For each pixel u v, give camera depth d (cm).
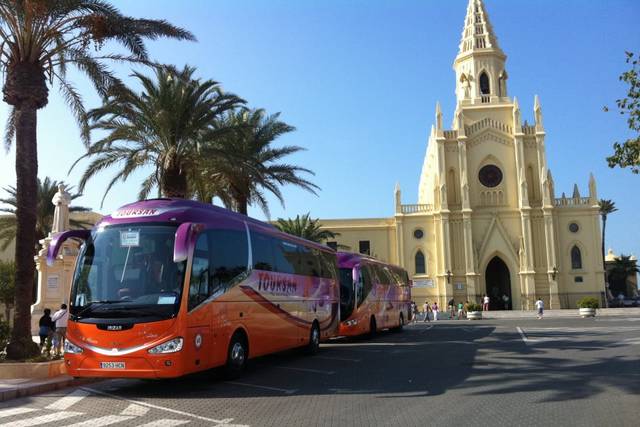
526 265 5944
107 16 1733
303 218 5378
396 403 1035
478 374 1379
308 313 1953
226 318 1338
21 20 1605
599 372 1358
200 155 2380
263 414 966
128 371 1122
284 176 3256
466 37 6825
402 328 3544
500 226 6072
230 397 1137
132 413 1002
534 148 6288
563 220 6116
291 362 1748
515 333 2770
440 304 6006
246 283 1476
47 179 4634
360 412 962
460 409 967
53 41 1747
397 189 6316
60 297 2886
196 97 2336
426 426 852
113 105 2209
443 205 6103
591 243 6031
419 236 6206
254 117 3114
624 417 885
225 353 1326
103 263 1211
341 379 1351
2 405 1116
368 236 6419
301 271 1934
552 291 5891
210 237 1309
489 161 6309
